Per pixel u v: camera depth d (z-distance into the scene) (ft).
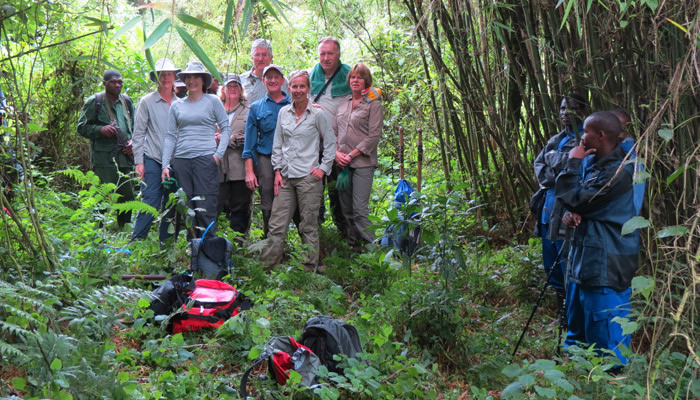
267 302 14.48
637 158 8.52
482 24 19.04
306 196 18.94
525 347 14.11
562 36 14.21
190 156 19.27
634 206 11.82
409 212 15.01
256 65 21.79
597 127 11.67
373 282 17.03
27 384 9.16
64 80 24.45
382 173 31.22
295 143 18.90
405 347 13.21
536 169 15.39
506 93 19.31
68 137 26.21
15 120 12.19
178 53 13.28
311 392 10.47
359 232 20.17
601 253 11.68
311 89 21.22
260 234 20.95
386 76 30.91
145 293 13.10
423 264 18.79
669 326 10.57
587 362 10.12
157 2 7.69
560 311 14.03
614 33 12.81
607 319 11.72
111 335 12.82
